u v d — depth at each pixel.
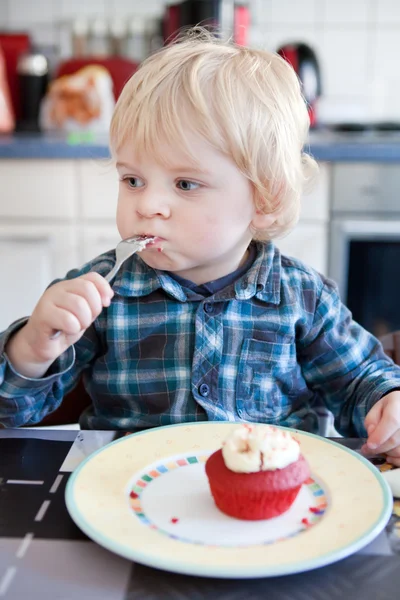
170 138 0.75
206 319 0.87
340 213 2.16
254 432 0.60
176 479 0.63
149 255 0.81
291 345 0.91
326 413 0.99
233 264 0.89
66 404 1.04
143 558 0.48
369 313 2.25
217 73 0.79
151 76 0.80
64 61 2.59
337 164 2.12
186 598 0.48
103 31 2.71
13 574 0.50
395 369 0.91
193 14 2.38
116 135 0.81
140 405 0.89
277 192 0.84
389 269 2.20
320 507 0.58
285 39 2.73
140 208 0.77
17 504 0.59
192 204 0.78
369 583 0.49
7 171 2.16
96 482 0.60
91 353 0.90
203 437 0.70
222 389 0.87
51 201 2.18
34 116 2.53
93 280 0.69
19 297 2.21
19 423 0.80
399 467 0.68
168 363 0.88
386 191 2.14
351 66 2.75
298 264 0.95
